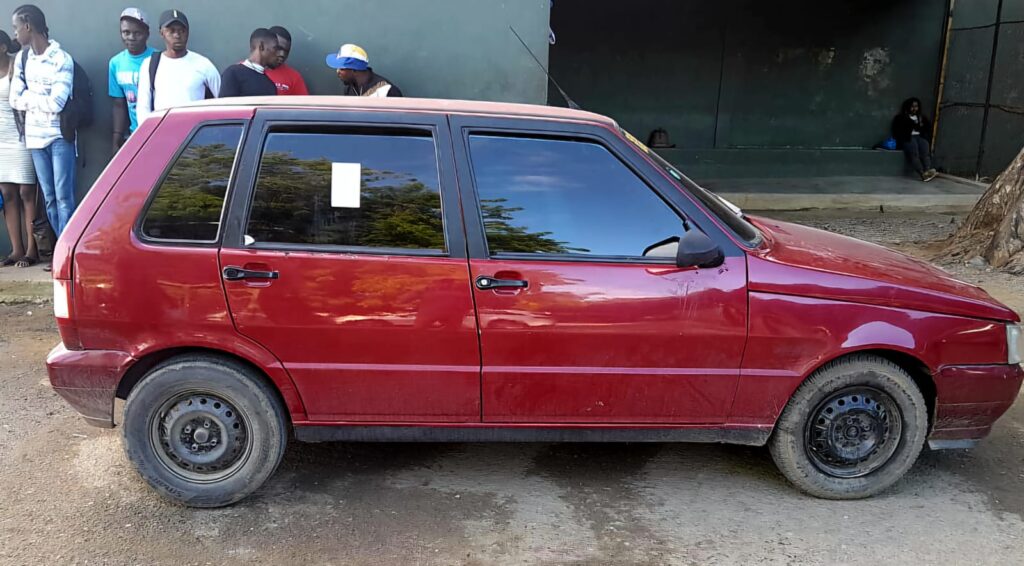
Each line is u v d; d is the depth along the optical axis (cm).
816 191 1228
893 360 348
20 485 358
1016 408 459
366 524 333
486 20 700
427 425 339
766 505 353
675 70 1316
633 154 335
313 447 402
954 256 791
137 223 319
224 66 690
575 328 325
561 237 330
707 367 333
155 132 325
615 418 340
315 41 693
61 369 325
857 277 335
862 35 1345
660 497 359
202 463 335
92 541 317
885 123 1392
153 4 675
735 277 327
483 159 331
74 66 653
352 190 324
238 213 320
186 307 319
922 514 346
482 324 323
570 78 1293
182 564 303
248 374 328
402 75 704
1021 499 360
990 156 1270
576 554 314
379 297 321
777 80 1348
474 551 315
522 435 342
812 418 346
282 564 304
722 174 1340
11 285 639
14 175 662
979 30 1279
